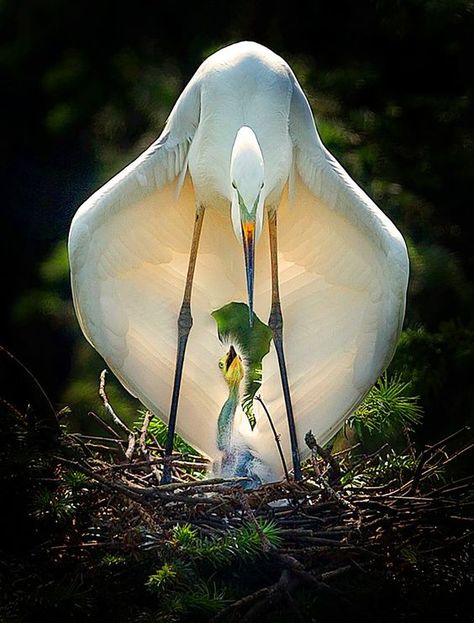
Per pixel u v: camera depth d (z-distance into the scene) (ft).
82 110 55.21
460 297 50.88
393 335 37.76
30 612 32.09
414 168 53.31
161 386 39.63
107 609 32.94
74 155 57.26
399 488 36.60
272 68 37.86
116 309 38.81
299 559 33.45
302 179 38.40
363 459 38.70
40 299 53.57
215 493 35.40
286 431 39.09
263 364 39.81
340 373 38.78
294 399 39.32
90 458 36.78
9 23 58.18
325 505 34.83
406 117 54.13
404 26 54.24
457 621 33.40
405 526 33.91
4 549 33.68
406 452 43.98
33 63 57.98
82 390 49.49
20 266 58.70
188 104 38.24
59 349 57.06
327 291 39.01
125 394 49.67
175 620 31.65
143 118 54.44
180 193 38.55
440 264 50.67
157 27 56.44
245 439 38.86
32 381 35.12
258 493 34.94
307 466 40.29
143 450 38.50
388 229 37.06
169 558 32.58
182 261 39.68
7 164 58.90
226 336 38.63
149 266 39.22
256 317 38.42
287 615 32.42
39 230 58.29
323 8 55.67
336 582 33.40
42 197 58.29
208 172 37.91
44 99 58.39
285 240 39.29
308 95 52.95
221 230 39.22
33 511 33.27
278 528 33.71
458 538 33.81
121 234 38.27
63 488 34.47
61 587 32.19
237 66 37.73
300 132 38.27
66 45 57.36
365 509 34.71
